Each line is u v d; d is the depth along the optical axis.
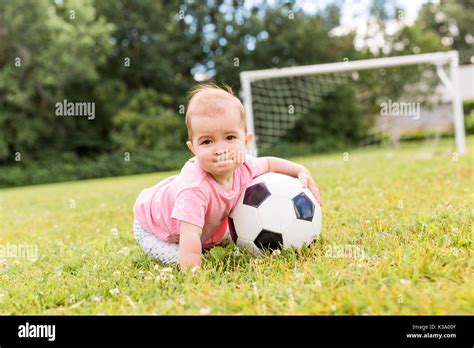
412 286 1.77
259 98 18.53
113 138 21.06
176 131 21.61
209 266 2.23
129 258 2.61
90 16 20.45
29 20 18.97
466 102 22.64
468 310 1.57
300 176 2.70
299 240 2.40
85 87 22.11
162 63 21.75
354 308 1.65
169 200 2.40
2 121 19.31
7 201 7.97
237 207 2.46
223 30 22.17
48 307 2.05
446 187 4.25
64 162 20.56
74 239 3.50
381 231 2.65
